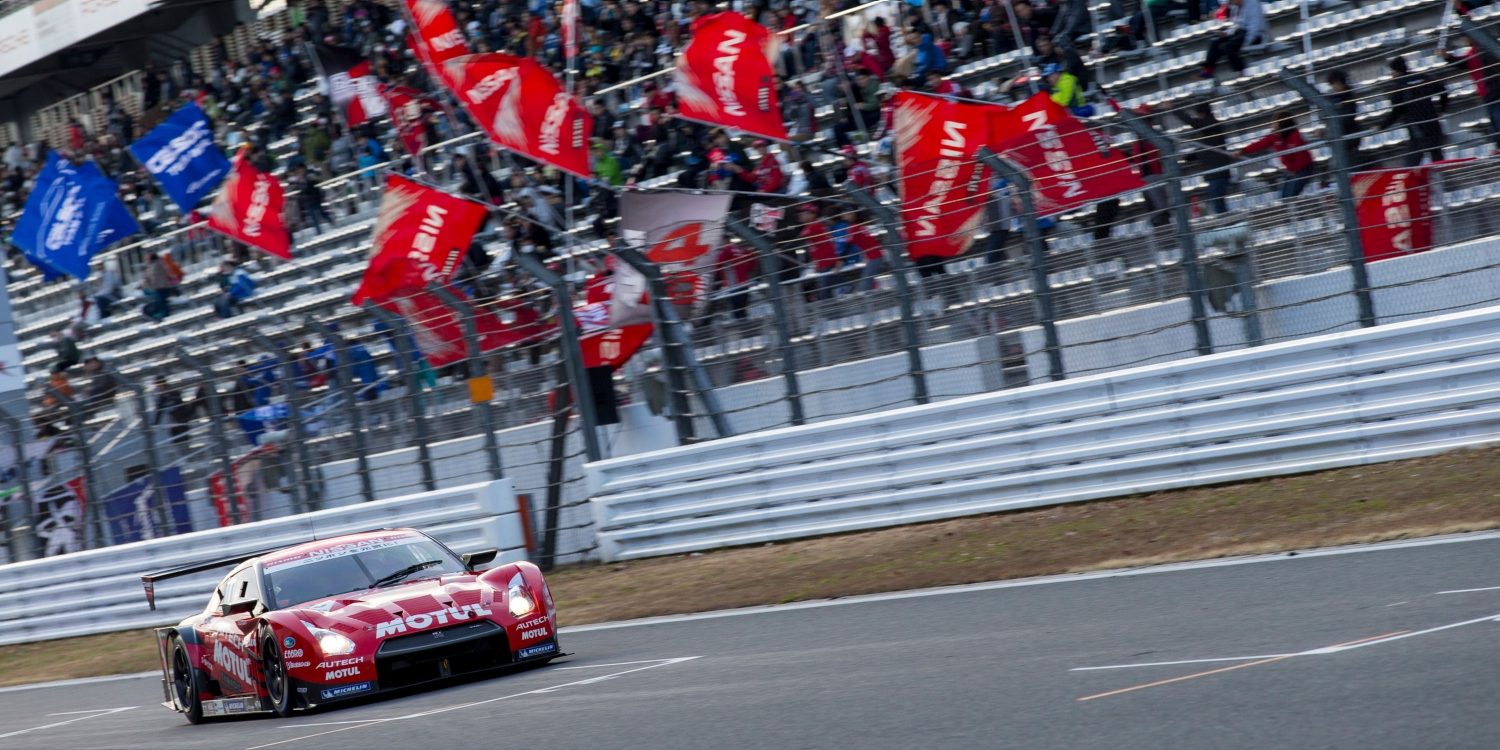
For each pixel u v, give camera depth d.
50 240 85.12
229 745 30.80
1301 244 44.41
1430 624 24.11
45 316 116.06
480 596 34.69
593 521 57.50
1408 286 43.00
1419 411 41.41
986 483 48.62
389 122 93.69
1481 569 28.92
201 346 95.19
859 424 50.81
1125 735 19.45
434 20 61.78
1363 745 17.28
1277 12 64.69
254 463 63.97
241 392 64.19
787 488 52.56
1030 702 22.55
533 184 75.94
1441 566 30.05
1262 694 20.67
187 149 86.06
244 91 111.00
